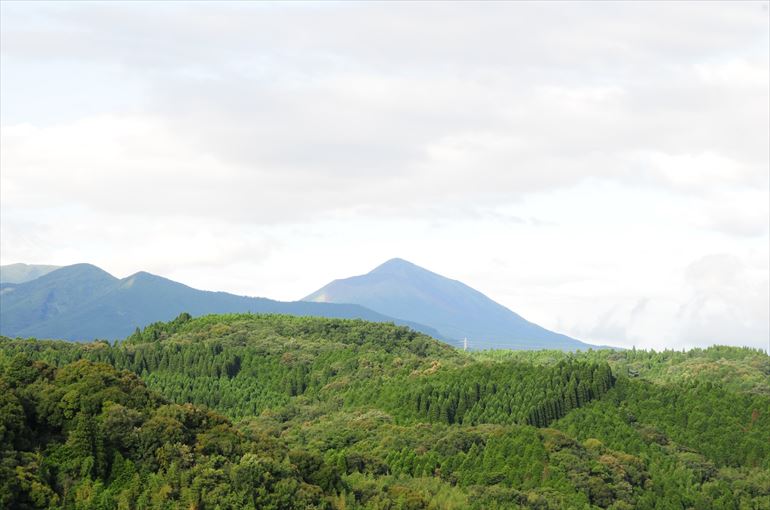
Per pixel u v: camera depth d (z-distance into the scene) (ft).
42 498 583.99
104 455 637.30
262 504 644.27
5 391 652.48
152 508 606.96
